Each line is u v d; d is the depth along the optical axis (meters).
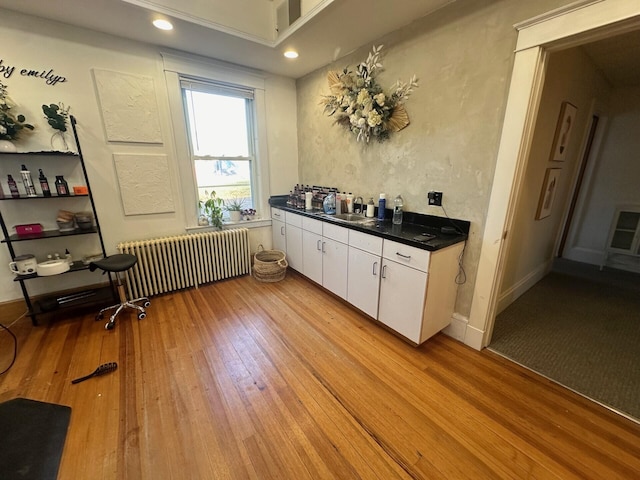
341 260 2.48
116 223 2.62
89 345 2.02
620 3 1.18
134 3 1.87
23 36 2.04
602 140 3.55
